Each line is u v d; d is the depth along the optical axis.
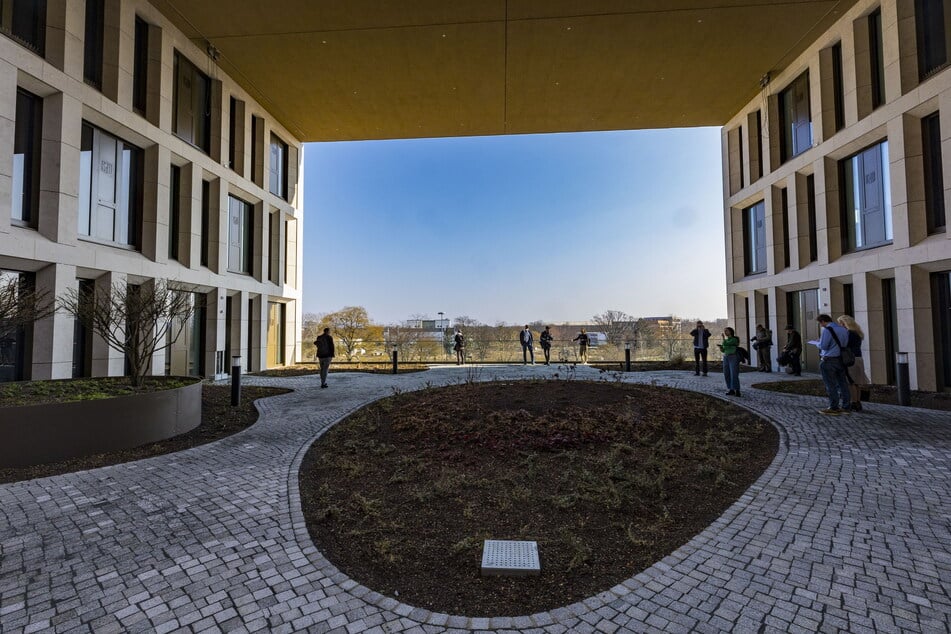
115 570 3.10
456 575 3.01
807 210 14.11
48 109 9.38
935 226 10.12
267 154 17.88
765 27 12.62
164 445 6.41
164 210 12.31
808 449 5.62
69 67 9.58
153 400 6.55
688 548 3.31
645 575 2.97
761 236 17.06
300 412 8.66
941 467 4.86
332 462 5.52
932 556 3.12
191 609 2.66
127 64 11.15
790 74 14.48
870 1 11.41
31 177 9.26
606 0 11.55
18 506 4.20
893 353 11.27
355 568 3.12
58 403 5.68
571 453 5.55
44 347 9.08
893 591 2.73
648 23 12.45
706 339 13.50
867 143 11.78
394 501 4.32
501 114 18.08
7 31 8.50
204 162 13.91
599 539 3.50
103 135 11.00
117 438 6.11
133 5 11.39
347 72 15.02
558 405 7.64
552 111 17.72
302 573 3.06
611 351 22.58
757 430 6.62
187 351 13.71
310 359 24.19
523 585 2.88
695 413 7.45
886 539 3.38
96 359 10.46
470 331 25.77
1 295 6.36
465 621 2.53
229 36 13.12
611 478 4.77
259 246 17.55
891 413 7.52
